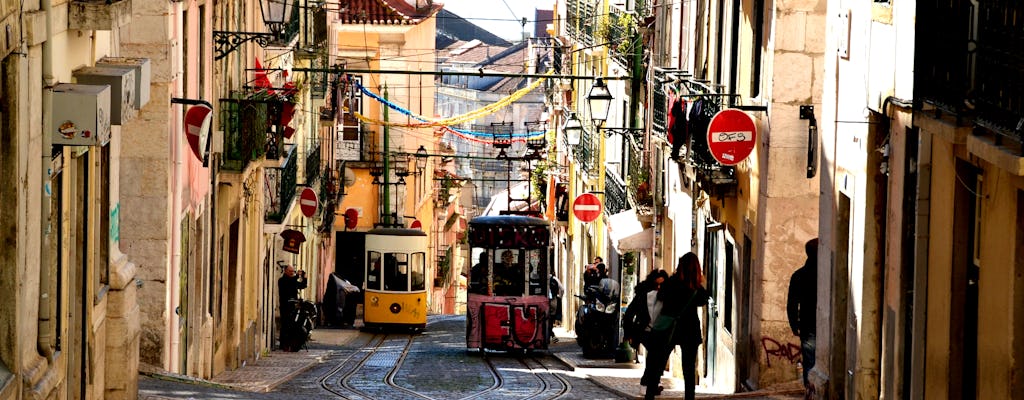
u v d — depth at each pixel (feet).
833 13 67.77
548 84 235.81
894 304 57.26
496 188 366.84
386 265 172.04
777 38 78.95
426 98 248.73
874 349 61.62
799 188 79.77
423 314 172.35
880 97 58.80
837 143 66.44
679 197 114.11
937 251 51.06
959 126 43.04
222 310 105.29
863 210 61.31
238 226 108.47
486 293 134.31
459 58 374.84
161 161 79.30
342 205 219.41
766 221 80.12
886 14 57.98
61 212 49.96
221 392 72.64
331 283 176.04
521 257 134.72
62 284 50.31
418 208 240.53
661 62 124.47
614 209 151.12
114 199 60.34
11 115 42.86
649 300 66.69
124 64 54.75
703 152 90.74
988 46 39.70
